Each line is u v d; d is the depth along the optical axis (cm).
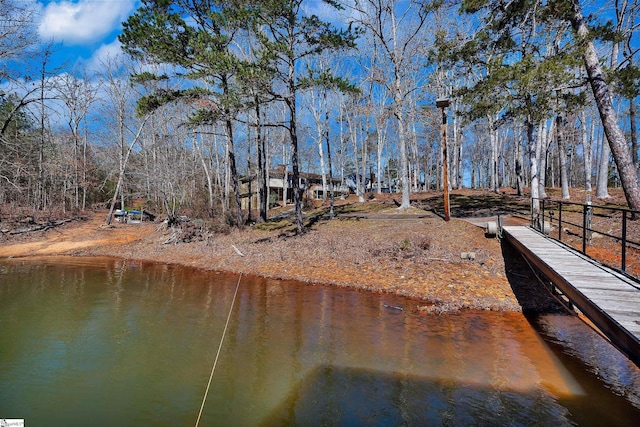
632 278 469
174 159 2344
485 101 1006
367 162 4169
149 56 1255
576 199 1575
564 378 421
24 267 1220
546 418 346
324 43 1201
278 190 3919
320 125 2484
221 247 1379
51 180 2578
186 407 374
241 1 1145
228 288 882
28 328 608
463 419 346
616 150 934
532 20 1091
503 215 1355
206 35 1142
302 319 642
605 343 517
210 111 1234
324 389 407
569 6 899
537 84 871
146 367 464
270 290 850
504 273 803
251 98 1236
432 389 402
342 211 1959
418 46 1675
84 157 2686
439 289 770
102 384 421
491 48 1107
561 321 603
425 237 1062
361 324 611
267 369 456
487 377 427
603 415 350
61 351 515
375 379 427
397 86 1655
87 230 1962
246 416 357
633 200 922
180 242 1572
